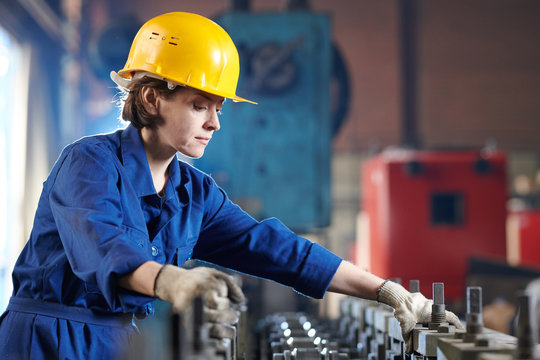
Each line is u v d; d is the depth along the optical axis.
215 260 1.83
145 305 1.64
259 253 1.75
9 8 6.71
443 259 5.78
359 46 10.63
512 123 10.61
